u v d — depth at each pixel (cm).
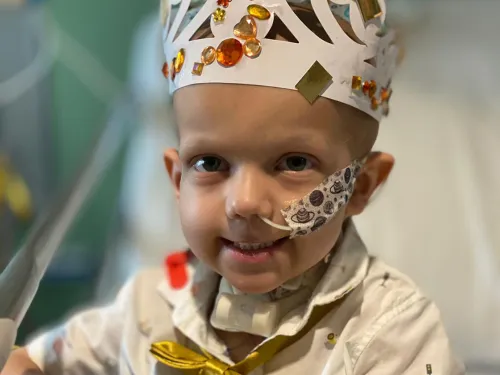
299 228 53
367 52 57
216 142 53
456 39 144
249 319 58
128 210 144
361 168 59
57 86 179
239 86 52
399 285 61
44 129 174
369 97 58
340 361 56
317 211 54
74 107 180
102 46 182
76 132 181
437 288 92
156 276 70
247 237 53
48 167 175
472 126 120
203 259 56
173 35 58
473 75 135
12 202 154
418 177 110
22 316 52
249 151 52
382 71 60
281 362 58
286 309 60
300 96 52
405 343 57
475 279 93
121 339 67
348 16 56
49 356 69
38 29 171
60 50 178
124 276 115
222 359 60
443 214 103
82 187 88
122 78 183
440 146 115
